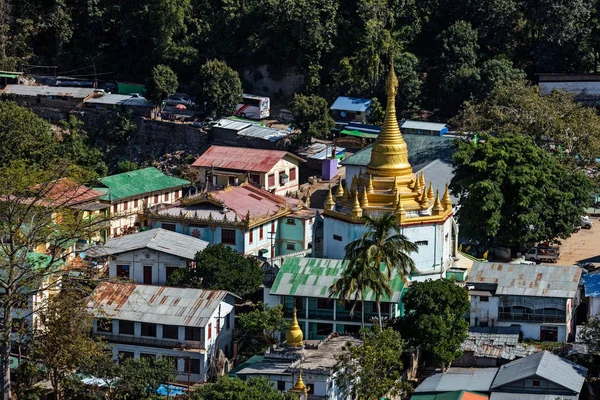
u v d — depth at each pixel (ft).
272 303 652.48
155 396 571.28
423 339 606.55
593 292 654.53
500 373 599.16
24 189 571.28
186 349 622.54
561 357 611.06
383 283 599.16
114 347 631.97
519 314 642.63
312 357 583.99
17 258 572.10
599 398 586.04
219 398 528.22
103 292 643.86
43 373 574.15
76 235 600.80
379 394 569.64
